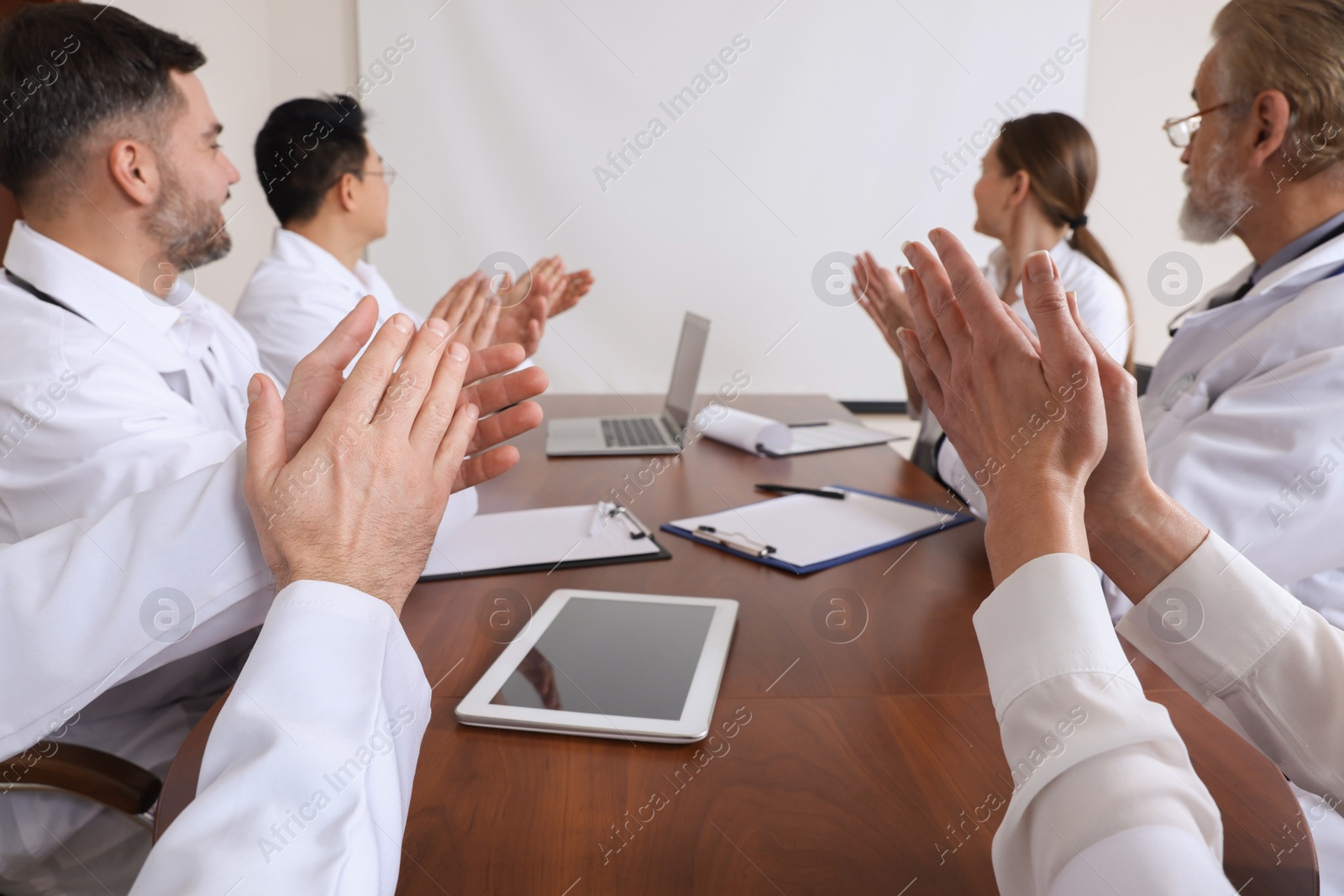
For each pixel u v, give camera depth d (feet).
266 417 1.75
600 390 11.36
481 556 3.38
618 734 2.18
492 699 2.31
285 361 5.82
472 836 1.82
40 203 3.49
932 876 1.72
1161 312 11.80
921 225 11.36
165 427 3.25
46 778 2.55
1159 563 1.78
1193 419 3.82
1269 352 3.57
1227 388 3.78
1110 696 1.35
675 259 11.16
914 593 3.14
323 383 1.93
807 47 10.87
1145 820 1.23
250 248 10.38
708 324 5.86
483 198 10.82
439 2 10.38
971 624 2.88
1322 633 1.71
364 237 6.63
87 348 3.32
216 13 9.43
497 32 10.51
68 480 3.10
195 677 3.42
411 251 10.82
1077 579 1.43
